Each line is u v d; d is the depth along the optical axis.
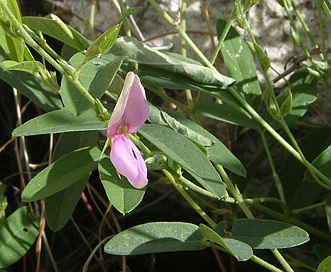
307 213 0.24
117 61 0.19
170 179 0.20
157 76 0.21
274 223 0.18
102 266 0.24
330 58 0.24
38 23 0.21
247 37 0.24
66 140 0.21
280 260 0.19
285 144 0.21
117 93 0.21
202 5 0.24
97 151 0.20
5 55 0.21
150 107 0.20
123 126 0.18
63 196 0.21
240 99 0.21
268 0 0.24
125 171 0.17
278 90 0.24
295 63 0.23
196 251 0.26
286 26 0.24
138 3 0.24
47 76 0.18
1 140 0.26
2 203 0.22
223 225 0.19
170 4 0.24
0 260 0.21
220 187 0.18
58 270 0.25
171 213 0.25
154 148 0.20
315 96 0.22
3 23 0.17
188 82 0.21
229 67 0.22
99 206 0.26
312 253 0.24
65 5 0.25
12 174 0.26
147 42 0.24
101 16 0.24
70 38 0.21
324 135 0.23
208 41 0.24
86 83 0.18
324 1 0.21
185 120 0.20
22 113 0.26
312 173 0.20
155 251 0.18
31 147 0.26
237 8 0.20
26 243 0.21
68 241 0.25
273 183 0.23
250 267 0.25
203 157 0.18
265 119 0.22
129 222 0.26
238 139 0.24
